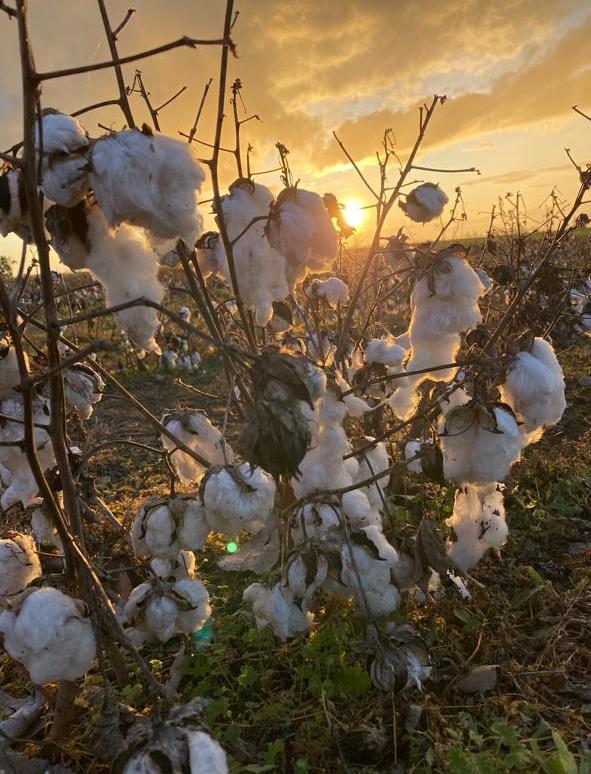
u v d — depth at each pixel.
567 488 3.53
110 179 1.10
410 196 2.11
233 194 1.74
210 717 1.91
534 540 3.04
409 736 1.83
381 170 2.35
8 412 1.73
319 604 2.18
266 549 2.21
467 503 2.19
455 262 1.88
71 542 1.46
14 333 1.34
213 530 1.78
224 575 2.80
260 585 2.11
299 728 1.92
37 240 1.22
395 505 3.04
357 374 2.88
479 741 1.76
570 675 2.14
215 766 1.18
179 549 1.75
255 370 1.22
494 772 1.62
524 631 2.38
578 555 2.90
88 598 1.44
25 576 1.66
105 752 1.49
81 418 1.98
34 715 1.98
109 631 1.46
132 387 8.18
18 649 1.40
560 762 1.66
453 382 2.23
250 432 1.22
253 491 1.67
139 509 1.77
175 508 1.72
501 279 3.52
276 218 1.59
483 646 2.20
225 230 1.70
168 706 1.90
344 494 2.00
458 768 1.63
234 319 2.48
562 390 1.89
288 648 2.20
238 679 2.07
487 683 2.04
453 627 2.32
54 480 1.83
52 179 1.14
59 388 1.48
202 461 1.85
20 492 1.86
